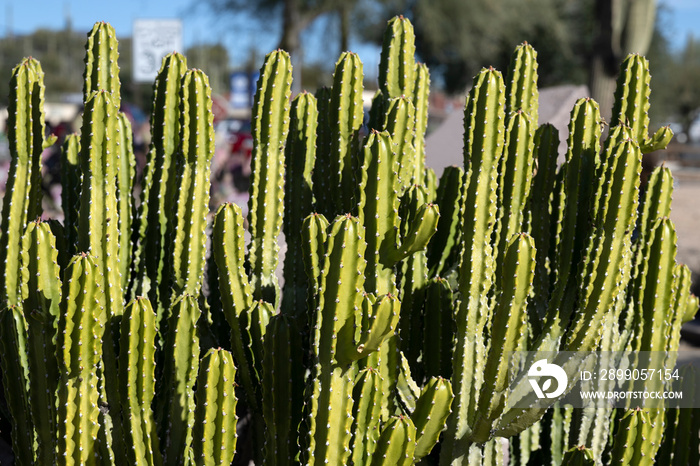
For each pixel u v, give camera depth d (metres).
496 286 2.47
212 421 2.09
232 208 2.38
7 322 2.31
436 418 2.17
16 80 2.64
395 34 2.79
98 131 2.26
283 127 2.56
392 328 2.00
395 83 2.80
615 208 2.35
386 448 2.07
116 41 2.70
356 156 2.60
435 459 2.70
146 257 2.69
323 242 2.12
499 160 2.54
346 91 2.58
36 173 2.70
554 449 2.84
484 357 2.45
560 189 2.78
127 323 2.10
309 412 2.12
